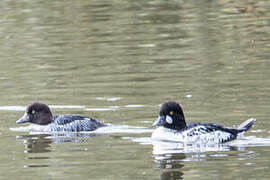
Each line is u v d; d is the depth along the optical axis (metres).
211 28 29.81
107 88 21.55
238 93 20.25
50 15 32.59
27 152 15.73
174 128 16.95
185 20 31.39
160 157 15.00
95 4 34.88
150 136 16.95
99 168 14.23
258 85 21.02
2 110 19.72
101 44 27.72
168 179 13.38
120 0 35.66
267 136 16.42
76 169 14.20
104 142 16.53
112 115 18.77
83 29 30.19
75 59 25.70
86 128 17.98
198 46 26.77
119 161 14.74
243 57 24.89
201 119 17.88
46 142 16.75
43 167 14.41
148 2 35.28
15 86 22.25
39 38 28.89
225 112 18.39
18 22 31.45
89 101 20.19
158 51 26.31
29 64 25.16
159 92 20.75
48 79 22.97
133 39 28.45
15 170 14.24
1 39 28.98
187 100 19.77
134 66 24.31
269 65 23.45
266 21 30.53
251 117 17.86
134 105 19.58
